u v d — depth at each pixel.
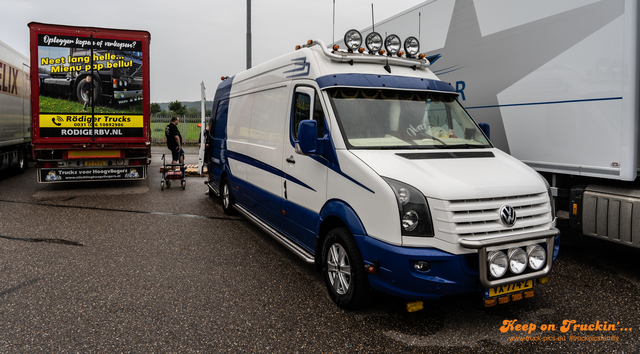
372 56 4.71
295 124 4.88
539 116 5.07
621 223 4.44
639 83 4.14
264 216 5.99
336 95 4.27
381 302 4.18
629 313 3.93
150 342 3.43
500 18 5.46
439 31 6.44
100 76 10.17
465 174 3.57
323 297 4.32
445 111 4.59
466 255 3.31
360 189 3.68
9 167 13.16
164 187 11.38
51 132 9.97
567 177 5.10
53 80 9.88
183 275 4.93
